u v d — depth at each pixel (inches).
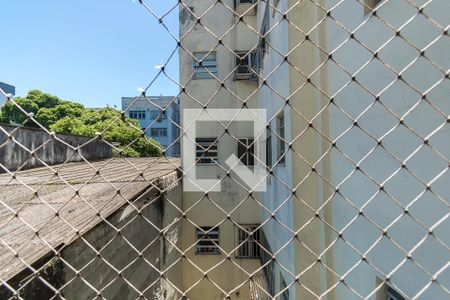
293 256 149.6
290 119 153.7
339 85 127.2
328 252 137.6
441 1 67.4
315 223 147.7
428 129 71.8
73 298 71.9
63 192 127.6
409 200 78.6
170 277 203.8
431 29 70.4
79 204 104.3
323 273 141.3
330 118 137.3
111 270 95.7
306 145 151.2
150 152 503.2
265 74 239.6
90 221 84.5
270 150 221.0
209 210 296.4
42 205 103.7
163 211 178.5
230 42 315.9
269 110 223.9
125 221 109.2
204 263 288.5
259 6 279.0
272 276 217.0
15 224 83.0
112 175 186.7
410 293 77.8
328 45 138.6
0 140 194.1
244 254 289.6
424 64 72.8
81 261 76.1
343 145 122.9
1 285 51.5
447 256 66.4
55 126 542.6
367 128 102.2
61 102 705.6
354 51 112.3
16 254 49.6
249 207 292.8
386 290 91.7
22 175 189.2
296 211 150.3
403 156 81.4
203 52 315.9
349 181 117.5
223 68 312.2
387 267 88.7
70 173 201.0
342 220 124.0
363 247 104.6
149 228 143.2
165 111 51.8
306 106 151.6
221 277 285.4
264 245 263.4
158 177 170.4
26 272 57.3
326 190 140.4
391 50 87.0
